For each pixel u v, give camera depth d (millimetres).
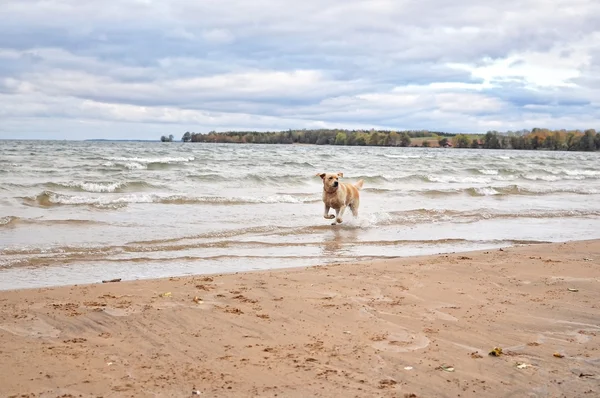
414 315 5832
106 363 4324
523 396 3906
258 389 3895
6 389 3773
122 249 9695
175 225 12375
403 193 21062
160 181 22172
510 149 117688
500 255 9469
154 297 6293
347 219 14219
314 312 5859
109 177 23016
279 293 6621
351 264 8539
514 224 14414
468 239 11867
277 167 31984
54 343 4746
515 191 23219
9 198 15266
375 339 5047
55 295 6324
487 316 5840
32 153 39406
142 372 4160
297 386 3961
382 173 30469
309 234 12078
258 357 4527
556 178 32406
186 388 3885
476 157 55844
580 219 15719
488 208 17359
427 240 11641
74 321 5359
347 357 4566
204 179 23312
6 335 4895
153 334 5047
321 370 4273
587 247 10438
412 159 46375
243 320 5520
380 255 9898
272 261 9188
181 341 4879
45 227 11586
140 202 16094
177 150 54031
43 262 8578
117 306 5887
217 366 4316
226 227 12359
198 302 6121
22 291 6488
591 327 5520
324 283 7207
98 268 8320
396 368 4352
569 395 3926
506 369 4379
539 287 7176
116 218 13109
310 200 17750
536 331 5371
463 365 4445
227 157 40906
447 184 26203
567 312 6023
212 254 9641
